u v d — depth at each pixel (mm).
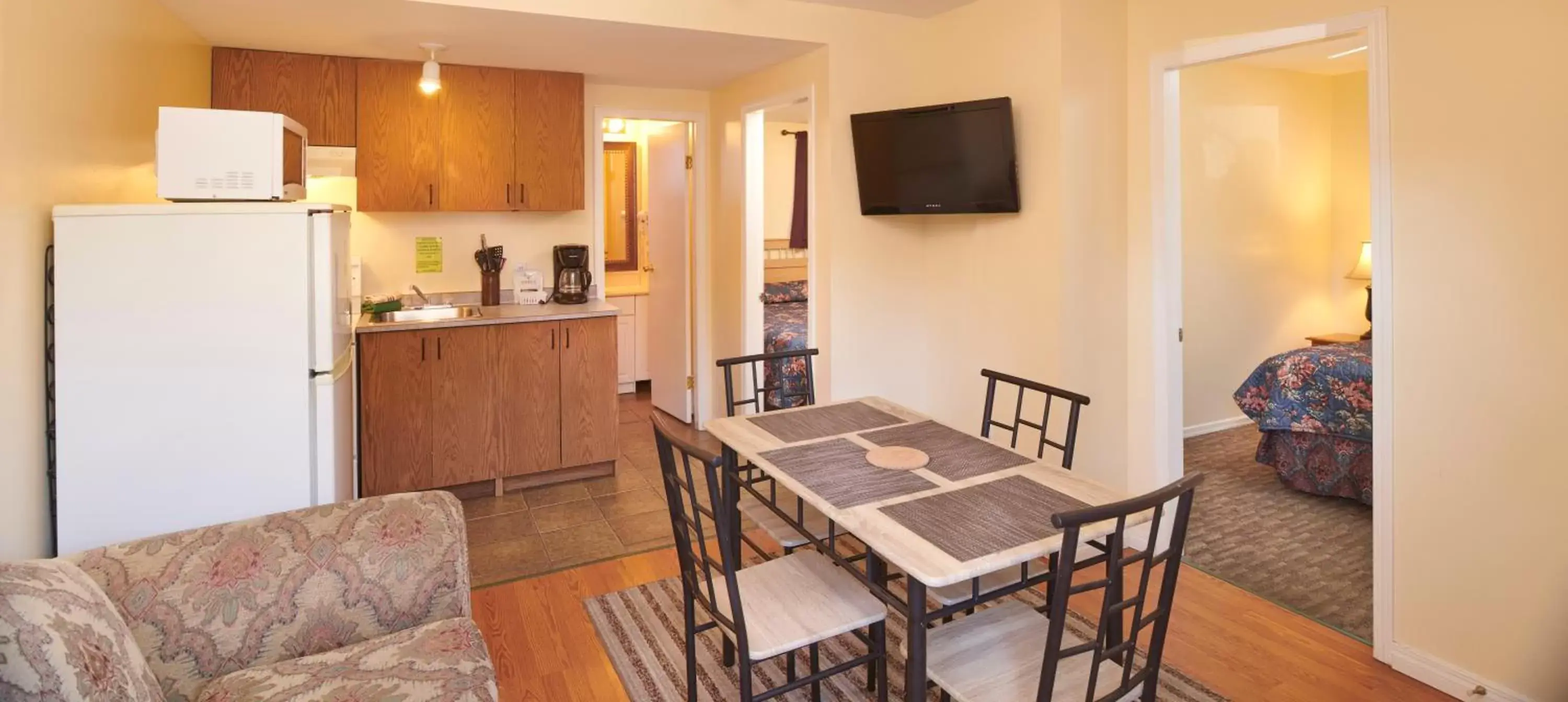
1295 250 5441
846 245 3873
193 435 2094
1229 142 5062
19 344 1916
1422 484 2373
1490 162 2178
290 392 2154
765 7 3590
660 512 3852
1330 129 5500
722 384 5395
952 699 1643
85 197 2262
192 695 1566
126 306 2023
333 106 3949
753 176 4805
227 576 1622
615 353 4293
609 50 3873
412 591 1776
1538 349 2107
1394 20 2373
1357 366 3750
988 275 3607
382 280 4445
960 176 3451
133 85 2660
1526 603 2162
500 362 4012
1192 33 3064
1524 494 2154
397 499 1874
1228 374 5293
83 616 1266
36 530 2006
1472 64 2201
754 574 2113
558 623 2775
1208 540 3465
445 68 4172
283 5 3072
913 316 4086
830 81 3756
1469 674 2283
